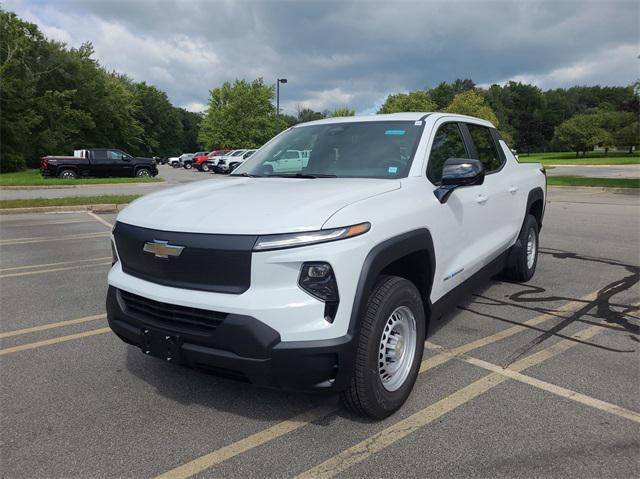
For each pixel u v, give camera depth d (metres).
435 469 2.57
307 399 3.32
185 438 2.88
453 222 3.67
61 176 27.14
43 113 45.66
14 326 4.77
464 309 5.07
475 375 3.61
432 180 3.57
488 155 4.87
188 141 113.50
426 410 3.14
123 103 61.00
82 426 3.01
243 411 3.17
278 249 2.54
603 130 76.44
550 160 60.72
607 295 5.51
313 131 4.30
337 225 2.62
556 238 8.90
